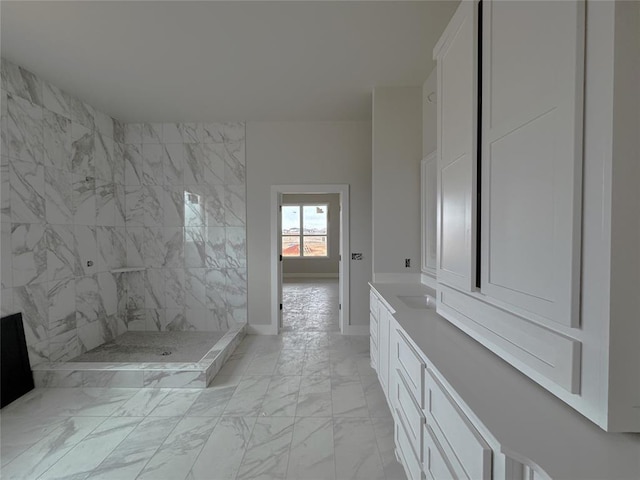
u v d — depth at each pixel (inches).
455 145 62.1
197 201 173.2
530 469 29.8
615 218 29.3
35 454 80.5
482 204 51.3
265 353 146.0
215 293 174.6
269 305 174.1
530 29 38.7
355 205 171.5
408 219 131.3
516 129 41.8
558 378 35.6
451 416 42.3
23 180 113.2
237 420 94.6
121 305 169.8
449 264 67.2
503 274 45.3
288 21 89.0
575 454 28.9
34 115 118.0
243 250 173.2
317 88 131.6
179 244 174.1
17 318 110.0
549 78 35.3
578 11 31.2
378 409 100.0
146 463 77.2
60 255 130.0
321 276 391.5
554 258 34.8
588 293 31.7
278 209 173.5
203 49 102.8
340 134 171.0
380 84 128.3
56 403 104.7
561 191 33.5
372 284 126.9
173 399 106.8
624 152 28.9
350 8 83.8
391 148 131.1
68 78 121.6
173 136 171.8
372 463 76.9
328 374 124.5
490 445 32.7
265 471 74.5
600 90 29.8
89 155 146.9
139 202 173.2
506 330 46.4
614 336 30.0
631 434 31.4
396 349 76.9
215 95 137.9
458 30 60.2
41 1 79.7
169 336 166.4
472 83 53.4
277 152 171.6
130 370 115.0
